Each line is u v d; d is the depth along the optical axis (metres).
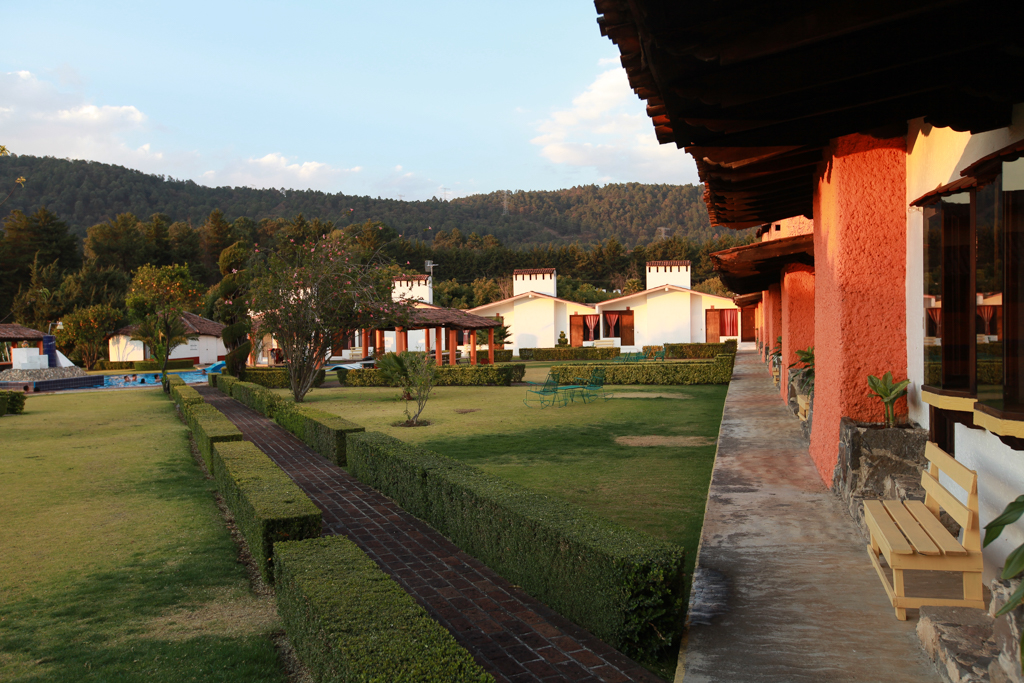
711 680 2.71
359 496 7.03
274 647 3.52
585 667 3.08
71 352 41.03
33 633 3.75
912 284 5.18
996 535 2.05
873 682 2.65
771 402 12.84
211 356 44.16
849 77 2.75
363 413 14.83
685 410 13.92
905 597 3.21
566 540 3.56
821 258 6.71
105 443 11.27
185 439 11.73
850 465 5.00
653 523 5.55
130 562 5.03
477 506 4.70
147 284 39.56
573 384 19.81
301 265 17.69
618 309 38.88
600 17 3.30
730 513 5.11
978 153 3.68
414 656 2.48
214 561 5.04
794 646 2.98
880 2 2.29
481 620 3.69
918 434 4.86
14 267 54.94
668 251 71.50
